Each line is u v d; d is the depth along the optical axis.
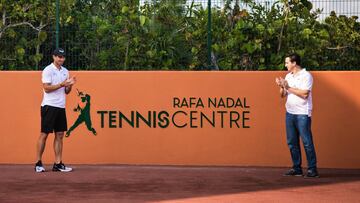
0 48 11.77
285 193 8.26
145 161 11.07
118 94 11.08
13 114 11.16
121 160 11.08
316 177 9.71
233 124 10.97
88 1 11.98
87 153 11.10
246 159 10.95
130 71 11.07
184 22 11.74
